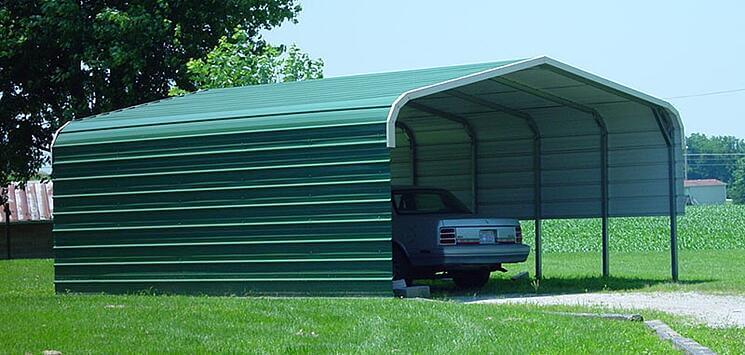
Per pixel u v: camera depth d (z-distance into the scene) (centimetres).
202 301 1505
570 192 2227
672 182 2105
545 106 2145
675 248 2125
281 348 1061
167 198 1808
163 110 1931
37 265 2909
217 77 3366
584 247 4594
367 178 1625
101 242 1869
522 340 1113
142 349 1055
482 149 2327
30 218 4681
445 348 1055
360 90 1770
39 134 3775
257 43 3819
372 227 1620
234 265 1739
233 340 1116
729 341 1130
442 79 1741
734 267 2906
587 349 1061
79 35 3456
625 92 1970
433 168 2397
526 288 1981
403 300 1513
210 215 1764
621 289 1909
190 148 1789
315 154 1670
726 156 17125
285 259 1691
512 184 2289
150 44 3456
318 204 1666
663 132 2092
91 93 3550
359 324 1235
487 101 2102
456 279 2027
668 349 1064
